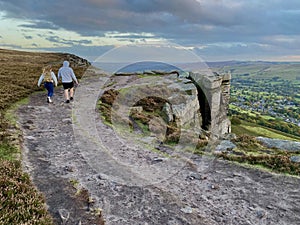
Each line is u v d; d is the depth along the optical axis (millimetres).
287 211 8078
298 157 12250
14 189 7160
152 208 7410
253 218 7590
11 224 5824
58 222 6410
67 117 14945
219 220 7312
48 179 8375
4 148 10008
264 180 10109
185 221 6973
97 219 6676
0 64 37562
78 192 7781
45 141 11531
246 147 13633
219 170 10773
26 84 23500
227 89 20844
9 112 15367
